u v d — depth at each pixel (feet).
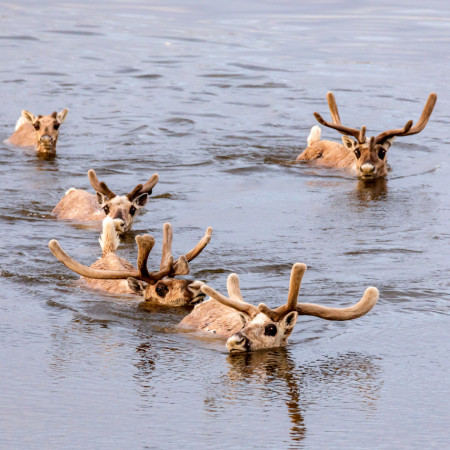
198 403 62.34
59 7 343.87
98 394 63.67
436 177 146.10
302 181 143.95
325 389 64.85
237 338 71.10
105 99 206.59
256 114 194.29
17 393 63.57
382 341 74.43
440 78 231.91
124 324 78.38
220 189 137.28
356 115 193.36
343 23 316.60
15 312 80.74
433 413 60.85
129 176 144.77
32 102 203.51
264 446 55.98
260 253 101.14
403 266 95.45
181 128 180.55
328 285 88.38
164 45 272.92
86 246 103.76
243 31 299.38
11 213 119.65
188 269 83.82
